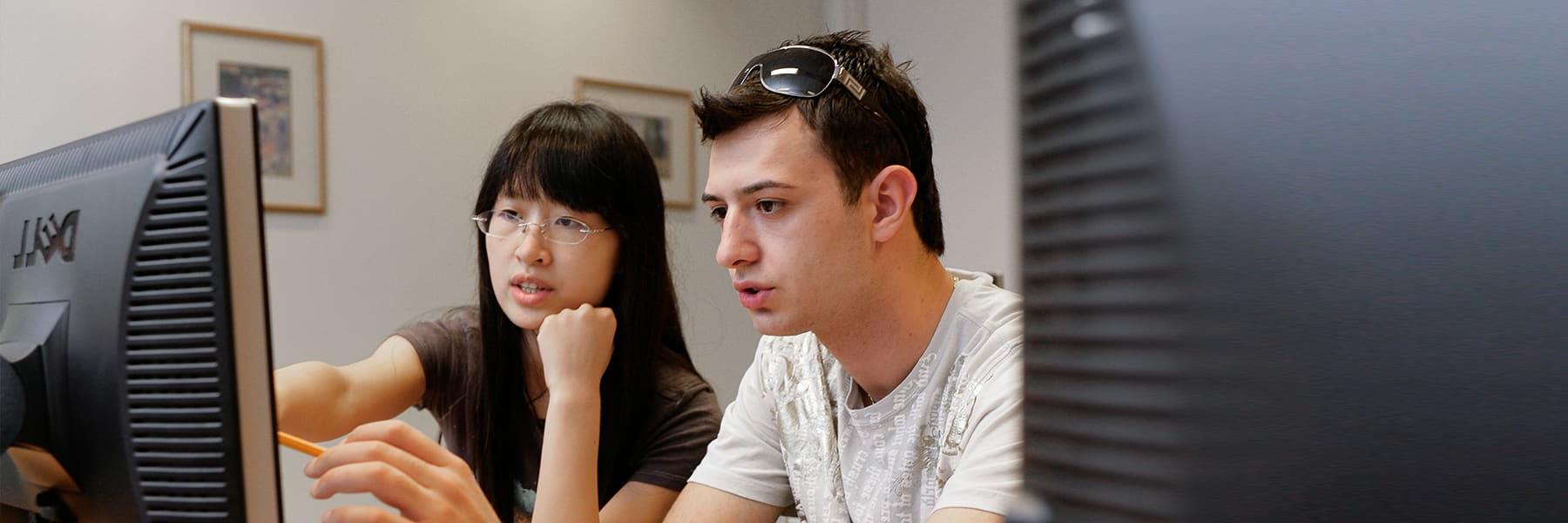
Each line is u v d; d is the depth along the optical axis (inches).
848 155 42.1
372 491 33.6
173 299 29.1
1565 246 7.0
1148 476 7.8
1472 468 7.1
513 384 64.1
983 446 41.9
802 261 42.0
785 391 52.6
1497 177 7.1
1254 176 7.6
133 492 30.1
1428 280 7.2
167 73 110.3
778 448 54.7
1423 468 7.2
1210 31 7.8
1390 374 7.3
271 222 114.0
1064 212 8.2
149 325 29.5
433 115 125.9
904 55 157.3
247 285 28.8
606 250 60.6
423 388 67.6
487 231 61.5
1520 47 7.1
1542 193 7.0
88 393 31.0
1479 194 7.1
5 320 34.7
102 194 31.0
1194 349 7.7
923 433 46.2
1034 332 8.4
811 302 42.7
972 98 147.8
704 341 145.9
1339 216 7.4
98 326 30.5
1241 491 7.5
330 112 118.9
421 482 34.4
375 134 121.8
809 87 42.1
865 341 45.4
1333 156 7.4
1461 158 7.2
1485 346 7.1
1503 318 7.1
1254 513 7.5
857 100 42.6
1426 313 7.2
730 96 43.1
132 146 30.9
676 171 144.9
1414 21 7.3
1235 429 7.5
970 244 148.2
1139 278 7.9
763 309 43.3
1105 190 8.0
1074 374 8.1
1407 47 7.3
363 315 120.0
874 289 43.7
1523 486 7.0
